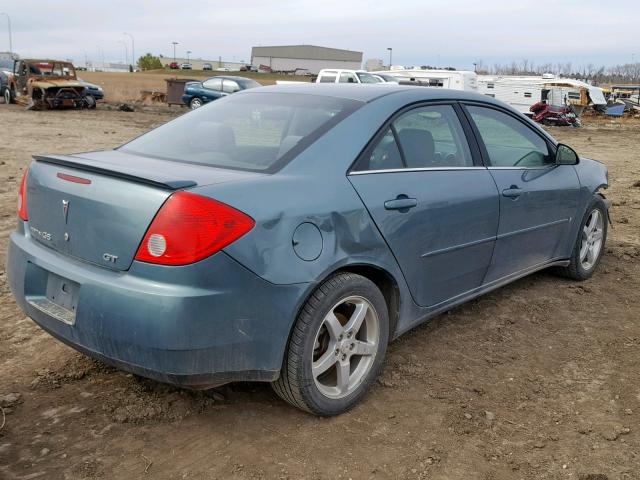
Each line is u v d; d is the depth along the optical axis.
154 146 3.57
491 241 4.09
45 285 3.06
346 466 2.81
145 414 3.14
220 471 2.75
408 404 3.34
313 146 3.18
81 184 2.92
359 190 3.18
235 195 2.74
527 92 35.78
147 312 2.58
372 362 3.31
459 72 30.03
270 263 2.75
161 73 117.19
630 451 2.98
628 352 4.08
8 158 11.73
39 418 3.09
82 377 3.49
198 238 2.58
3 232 6.37
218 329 2.65
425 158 3.68
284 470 2.77
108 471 2.72
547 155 4.81
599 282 5.44
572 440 3.07
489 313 4.65
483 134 4.18
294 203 2.88
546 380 3.67
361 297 3.17
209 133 3.54
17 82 26.94
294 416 3.19
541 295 5.05
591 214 5.35
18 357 3.72
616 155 17.14
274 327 2.80
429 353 3.96
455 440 3.04
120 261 2.72
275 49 153.62
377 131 3.42
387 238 3.28
